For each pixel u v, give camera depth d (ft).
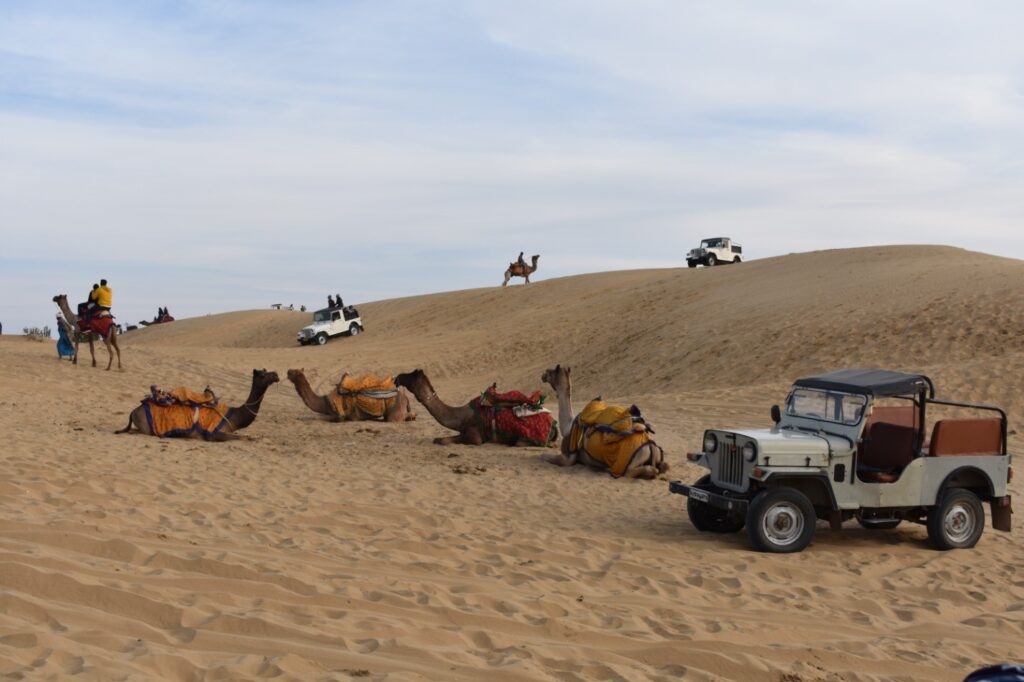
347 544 29.17
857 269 155.43
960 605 27.48
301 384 66.44
